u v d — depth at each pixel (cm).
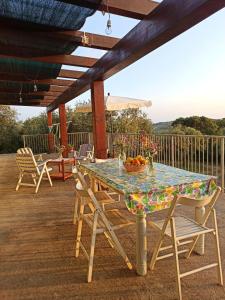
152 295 193
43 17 310
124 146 335
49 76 593
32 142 1309
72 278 217
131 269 226
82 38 380
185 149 535
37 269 233
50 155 1054
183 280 208
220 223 315
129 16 311
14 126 1664
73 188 527
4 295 199
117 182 238
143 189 212
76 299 192
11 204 430
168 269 224
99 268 230
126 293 196
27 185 541
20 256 256
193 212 355
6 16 308
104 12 296
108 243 276
